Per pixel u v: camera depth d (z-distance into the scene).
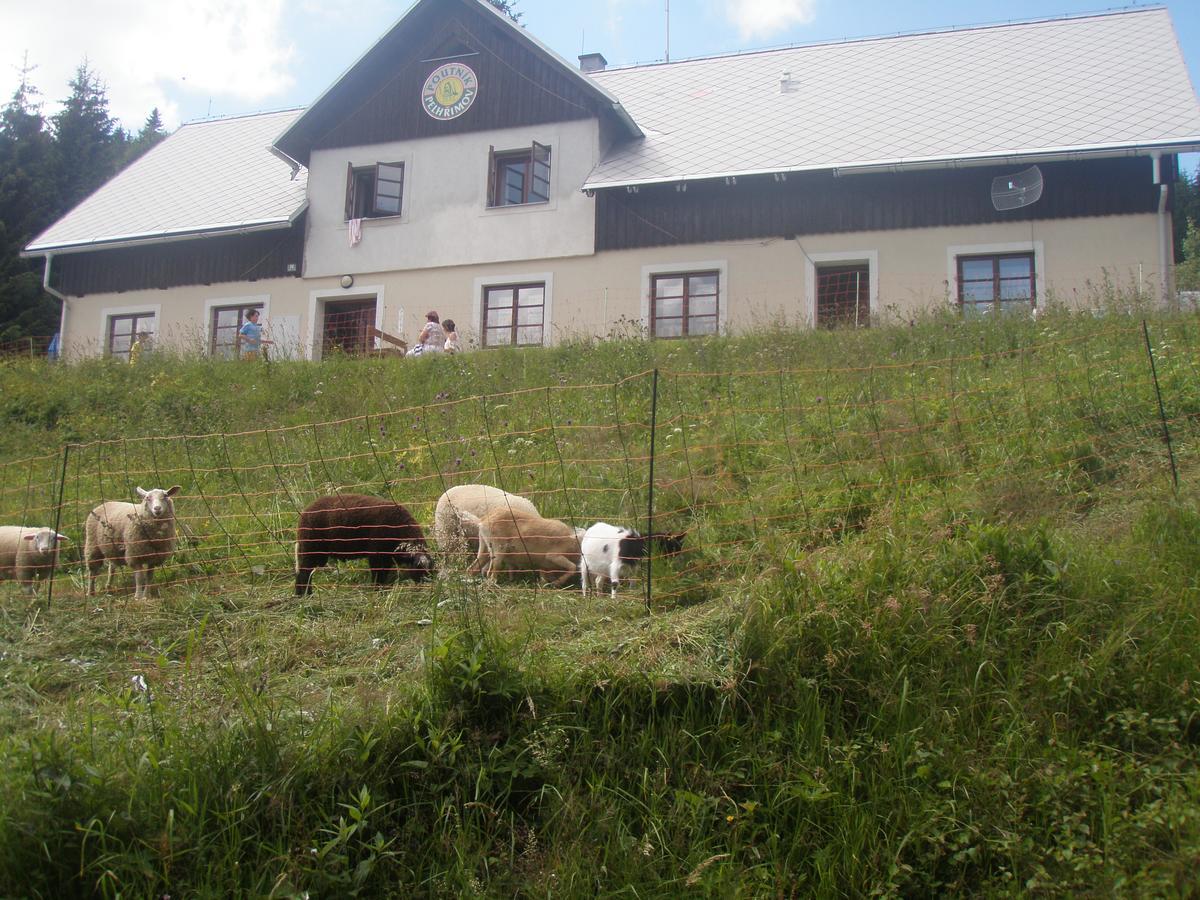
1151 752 4.58
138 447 12.38
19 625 6.42
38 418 14.57
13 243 34.91
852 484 7.59
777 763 4.59
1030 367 10.41
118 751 4.36
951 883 4.18
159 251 23.20
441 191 21.25
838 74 22.38
